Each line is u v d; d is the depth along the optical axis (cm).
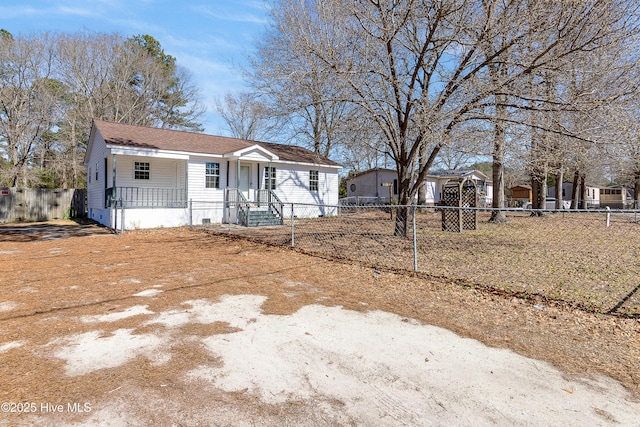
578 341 342
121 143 1266
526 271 633
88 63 2691
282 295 485
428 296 488
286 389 251
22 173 2359
